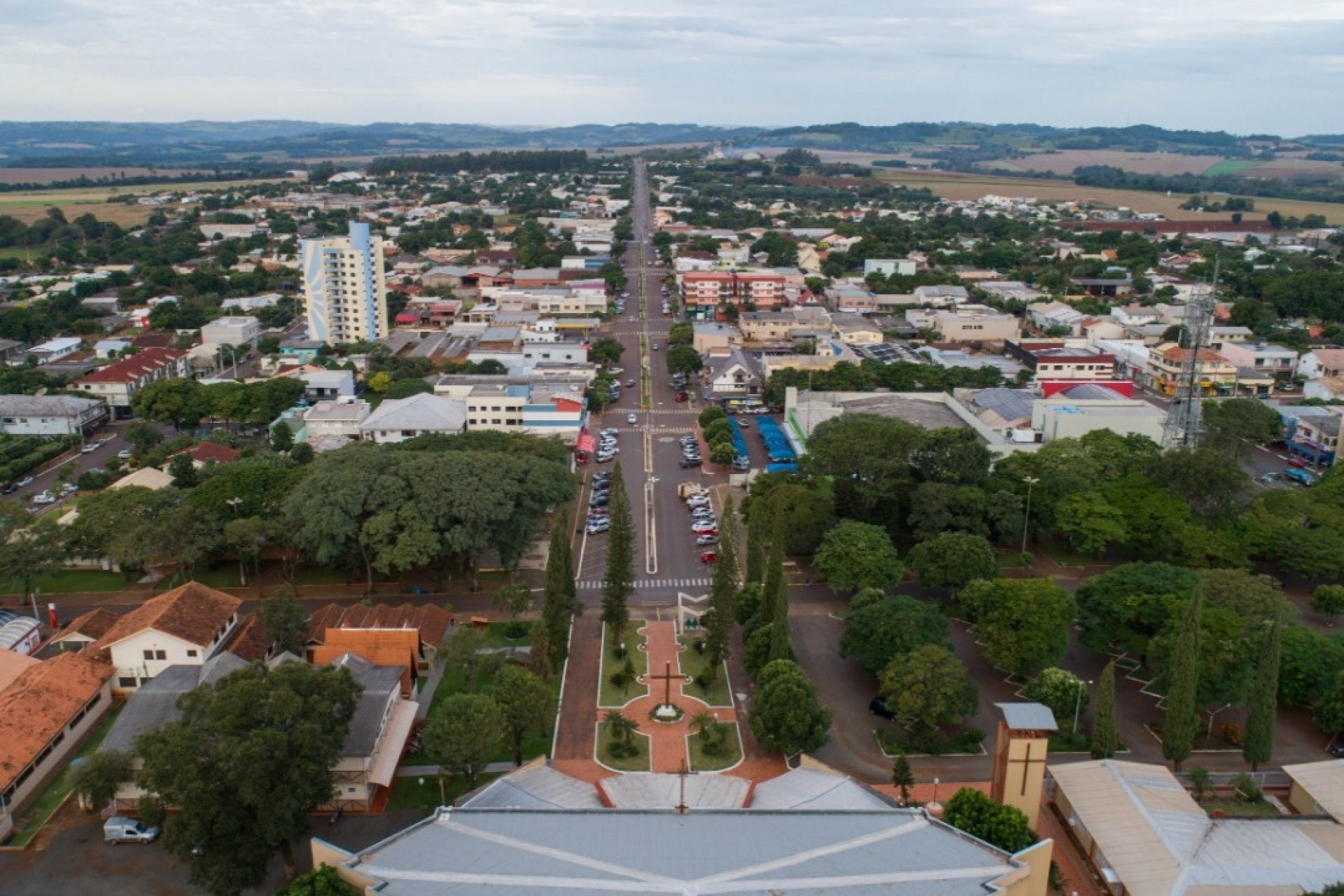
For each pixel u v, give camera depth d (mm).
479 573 170125
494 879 80750
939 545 155000
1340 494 184250
